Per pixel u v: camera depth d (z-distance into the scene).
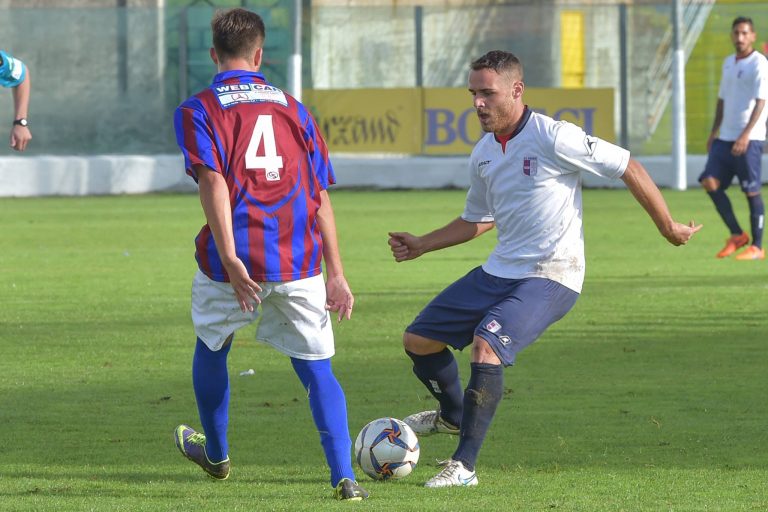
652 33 97.69
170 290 43.25
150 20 93.81
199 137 17.44
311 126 18.31
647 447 21.36
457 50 98.06
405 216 72.56
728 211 52.00
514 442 21.84
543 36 97.50
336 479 17.80
